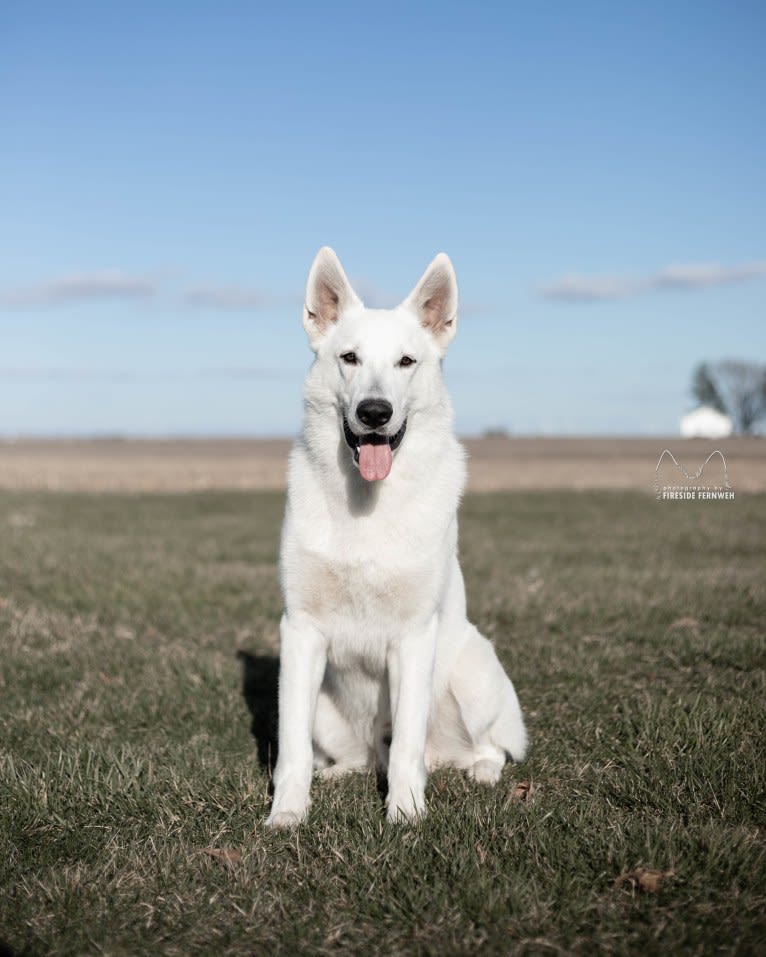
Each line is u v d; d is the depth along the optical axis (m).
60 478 40.72
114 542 14.76
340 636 4.35
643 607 8.88
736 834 3.49
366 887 3.27
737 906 3.11
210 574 11.16
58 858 3.59
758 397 65.62
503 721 4.80
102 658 6.98
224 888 3.28
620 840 3.49
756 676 6.25
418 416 4.44
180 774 4.31
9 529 16.67
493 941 2.95
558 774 4.63
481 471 48.06
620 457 66.44
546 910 3.10
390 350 4.36
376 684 4.58
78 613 8.73
